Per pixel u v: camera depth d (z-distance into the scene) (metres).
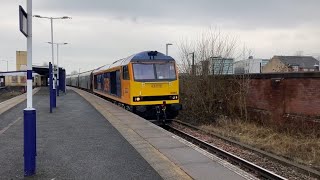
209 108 20.23
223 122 17.88
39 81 78.62
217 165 7.34
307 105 13.55
